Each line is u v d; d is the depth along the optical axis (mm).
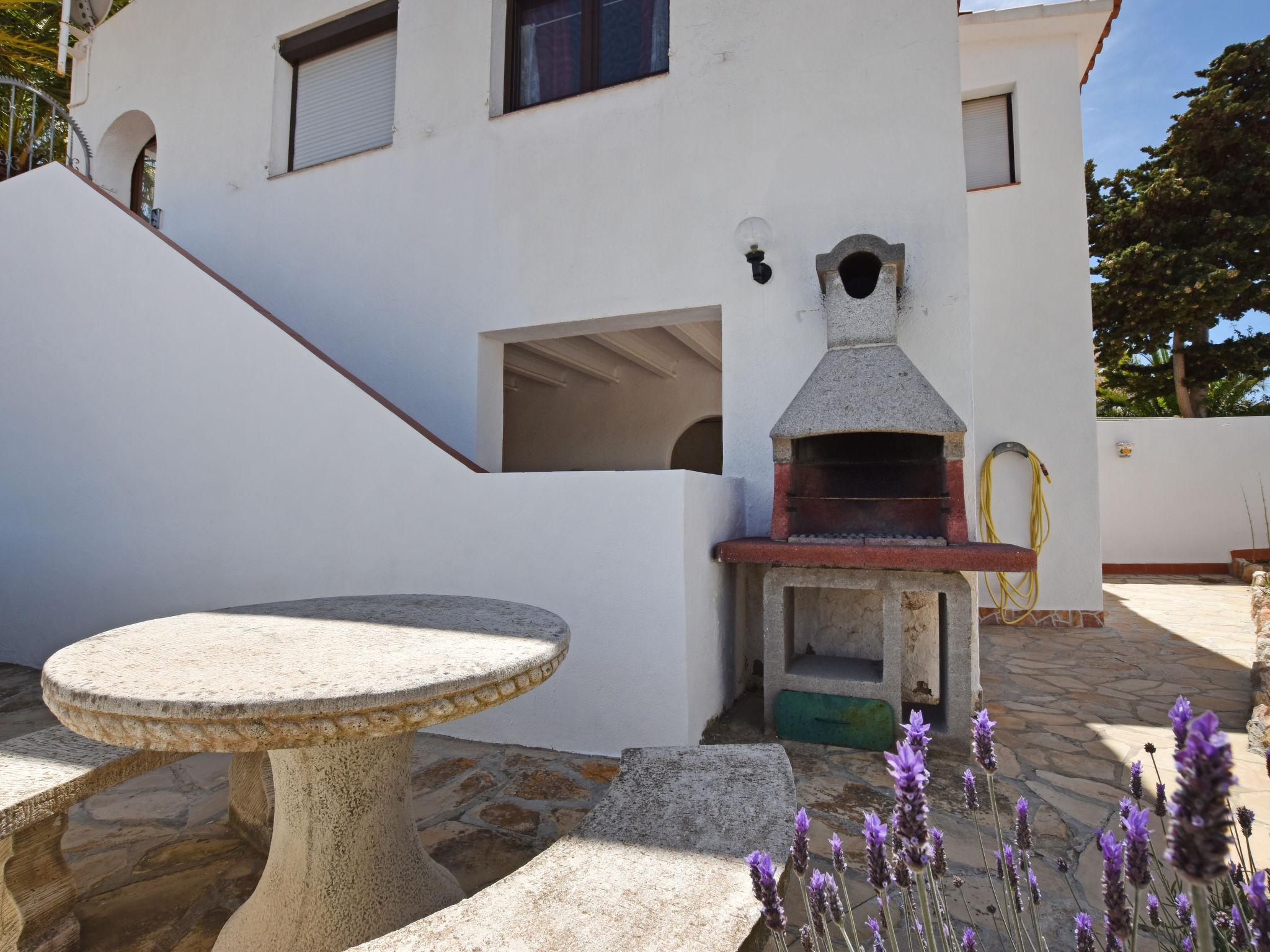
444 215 5883
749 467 4734
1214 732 709
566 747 3674
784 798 1966
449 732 3920
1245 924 1218
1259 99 12438
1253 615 5395
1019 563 3332
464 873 2463
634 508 3580
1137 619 7676
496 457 5898
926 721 3912
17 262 5625
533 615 2430
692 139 5016
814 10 4734
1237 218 12273
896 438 4379
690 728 3475
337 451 4328
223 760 3602
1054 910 2219
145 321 5035
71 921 2096
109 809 3023
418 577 4062
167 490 4859
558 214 5422
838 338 4203
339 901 1964
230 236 6965
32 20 12281
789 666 4203
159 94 7609
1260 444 11500
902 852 1124
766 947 1963
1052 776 3336
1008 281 7559
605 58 5742
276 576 4453
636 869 1605
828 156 4645
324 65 6961
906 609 4324
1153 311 13023
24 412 5516
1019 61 7559
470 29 5891
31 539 5426
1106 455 12008
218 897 2350
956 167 4367
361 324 6199
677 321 5332
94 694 1484
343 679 1594
